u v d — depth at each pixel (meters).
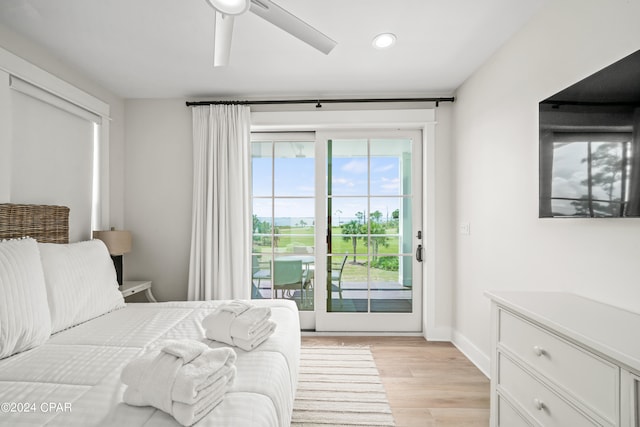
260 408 1.01
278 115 3.11
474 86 2.61
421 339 3.09
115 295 2.15
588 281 1.48
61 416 0.94
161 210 3.16
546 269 1.76
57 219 2.30
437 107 3.09
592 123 1.32
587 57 1.49
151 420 0.93
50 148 2.36
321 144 3.27
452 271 3.05
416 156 3.23
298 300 3.32
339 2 1.77
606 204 1.25
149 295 3.02
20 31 2.05
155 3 1.78
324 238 3.27
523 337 1.32
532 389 1.26
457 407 1.94
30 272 1.57
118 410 0.97
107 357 1.36
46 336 1.54
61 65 2.42
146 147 3.17
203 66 2.53
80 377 1.19
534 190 1.87
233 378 1.12
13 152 2.08
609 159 1.24
